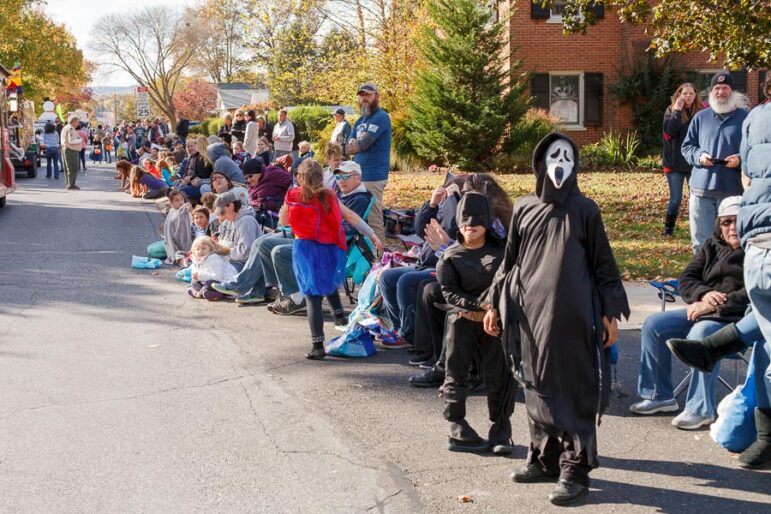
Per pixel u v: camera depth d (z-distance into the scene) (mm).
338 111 17750
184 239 12156
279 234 9625
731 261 5684
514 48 24844
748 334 5109
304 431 5613
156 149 26906
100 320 8789
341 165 8672
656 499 4582
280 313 9109
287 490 4691
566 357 4391
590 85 27547
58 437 5480
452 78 24188
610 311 4379
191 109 86250
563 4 27312
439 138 24094
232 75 83562
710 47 13422
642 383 5988
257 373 6961
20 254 12969
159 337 8117
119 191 25266
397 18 27328
